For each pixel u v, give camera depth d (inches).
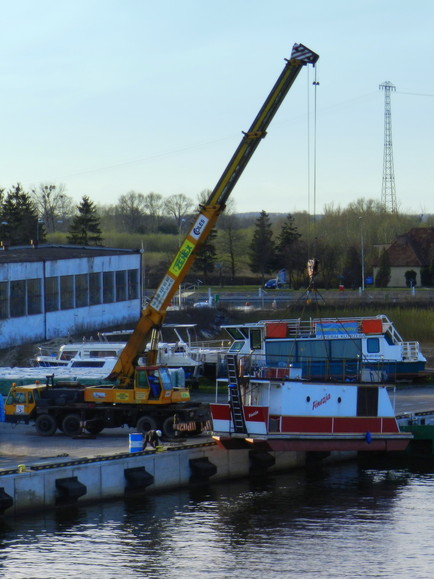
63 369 4010.8
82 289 5767.7
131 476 2635.3
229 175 3139.8
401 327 5684.1
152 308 3161.9
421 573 2117.4
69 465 2532.0
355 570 2133.4
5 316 5002.5
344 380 2945.4
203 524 2428.6
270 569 2142.0
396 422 2970.0
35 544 2268.7
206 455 2827.3
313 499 2677.2
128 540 2304.4
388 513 2536.9
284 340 3937.0
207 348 4463.6
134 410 3048.7
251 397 2790.4
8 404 3144.7
